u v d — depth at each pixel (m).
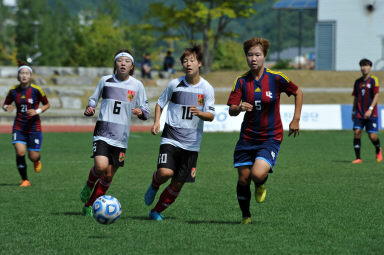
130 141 78.31
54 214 27.94
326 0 163.75
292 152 62.94
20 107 38.53
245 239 22.12
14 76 146.25
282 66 184.88
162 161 25.91
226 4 154.75
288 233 23.25
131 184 39.44
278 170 47.12
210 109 26.23
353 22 162.75
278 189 36.75
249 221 25.45
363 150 65.62
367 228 24.33
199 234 23.03
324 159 55.91
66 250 20.39
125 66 27.55
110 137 27.55
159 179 26.06
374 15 161.12
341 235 22.84
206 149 66.69
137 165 51.12
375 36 161.75
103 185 27.89
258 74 24.52
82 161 54.44
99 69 150.38
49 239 22.20
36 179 42.16
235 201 32.19
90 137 84.25
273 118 24.53
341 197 33.34
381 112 95.56
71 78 145.00
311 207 29.86
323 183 39.53
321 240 21.94
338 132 92.06
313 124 95.75
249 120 24.58
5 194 34.84
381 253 19.89
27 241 21.88
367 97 52.22
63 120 109.12
